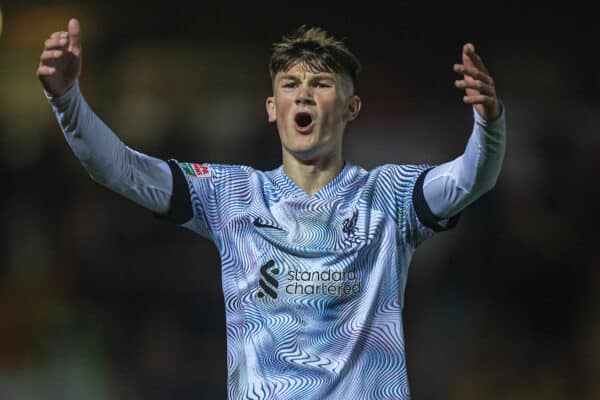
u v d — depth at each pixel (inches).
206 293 1695.4
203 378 1627.7
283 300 671.1
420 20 1841.8
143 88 1873.8
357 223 686.5
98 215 1793.8
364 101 1823.3
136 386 1642.5
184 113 1860.2
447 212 684.7
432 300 1688.0
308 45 699.4
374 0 1840.6
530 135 1787.6
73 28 639.1
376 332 672.4
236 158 1820.9
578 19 1822.1
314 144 693.3
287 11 1868.8
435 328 1668.3
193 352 1649.9
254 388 663.8
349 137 1803.6
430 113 1819.6
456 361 1638.8
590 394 1615.4
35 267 1776.6
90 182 1823.3
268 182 705.6
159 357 1642.5
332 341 668.1
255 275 677.3
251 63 1868.8
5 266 1782.7
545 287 1676.9
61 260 1775.3
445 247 1708.9
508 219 1721.2
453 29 1839.3
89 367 1664.6
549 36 1834.4
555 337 1651.1
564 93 1818.4
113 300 1722.4
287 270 674.2
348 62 706.8
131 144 1852.9
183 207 696.4
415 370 1642.5
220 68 1871.3
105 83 1875.0
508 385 1620.3
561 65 1827.0
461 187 670.5
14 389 1648.6
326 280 671.8
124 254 1749.5
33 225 1813.5
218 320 1674.5
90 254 1764.3
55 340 1685.5
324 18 1863.9
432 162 1795.0
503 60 1836.9
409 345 1656.0
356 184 702.5
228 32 1876.2
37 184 1833.2
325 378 661.3
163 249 1745.8
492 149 653.3
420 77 1834.4
